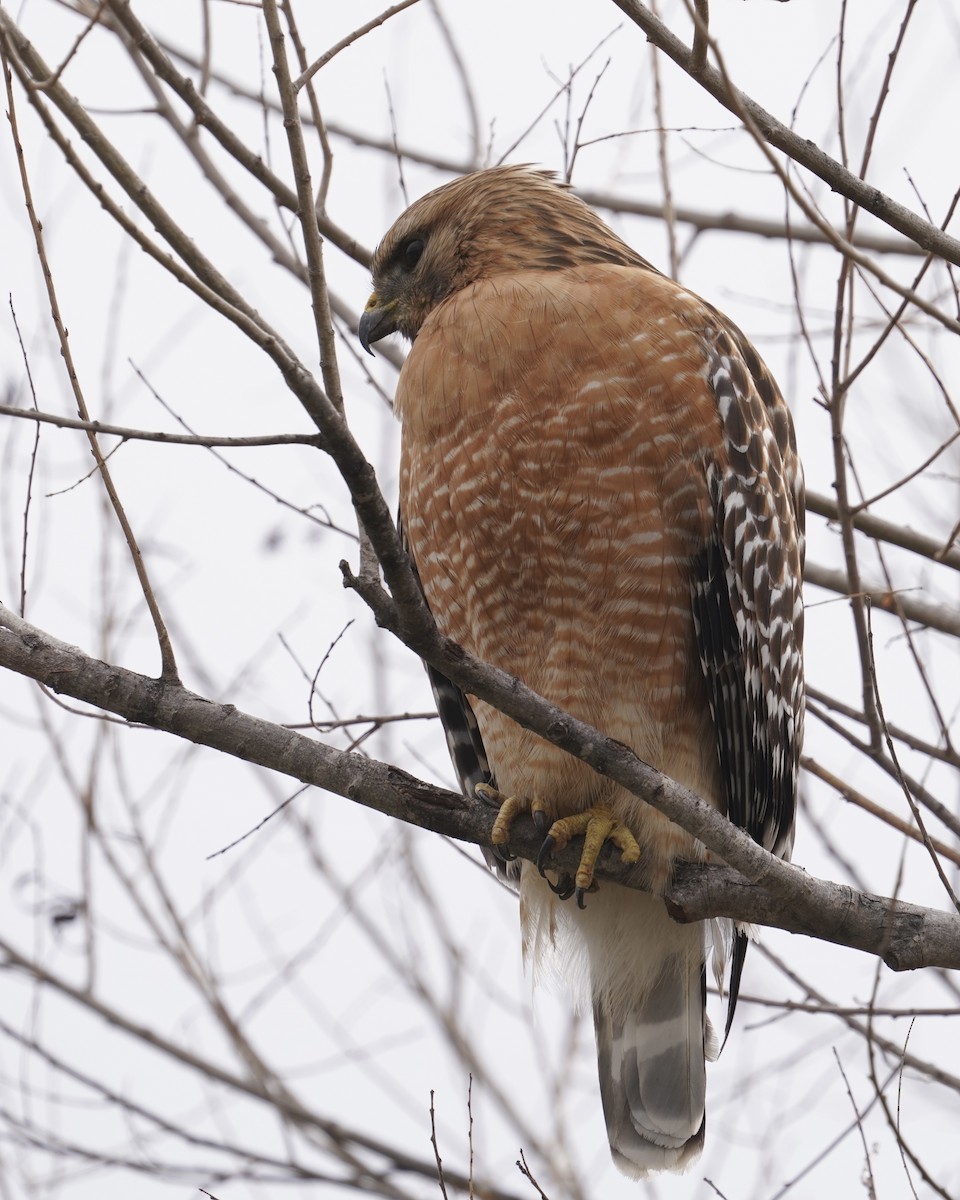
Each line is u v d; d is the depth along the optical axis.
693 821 7.21
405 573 6.27
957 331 5.98
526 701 6.96
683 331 8.80
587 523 8.69
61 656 7.40
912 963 7.32
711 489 8.76
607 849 8.99
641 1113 10.01
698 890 8.52
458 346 8.97
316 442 5.94
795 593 9.52
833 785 8.98
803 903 7.39
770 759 9.40
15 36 7.02
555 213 10.10
